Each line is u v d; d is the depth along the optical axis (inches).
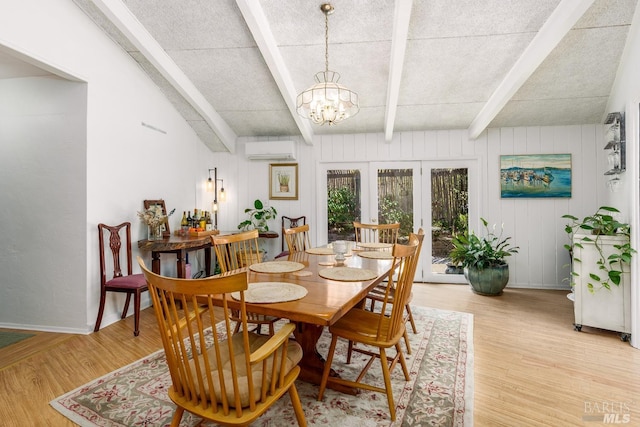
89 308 116.6
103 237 121.0
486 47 118.2
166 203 161.2
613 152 125.7
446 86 142.7
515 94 144.0
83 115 115.4
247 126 189.9
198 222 163.9
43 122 117.9
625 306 107.7
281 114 175.6
